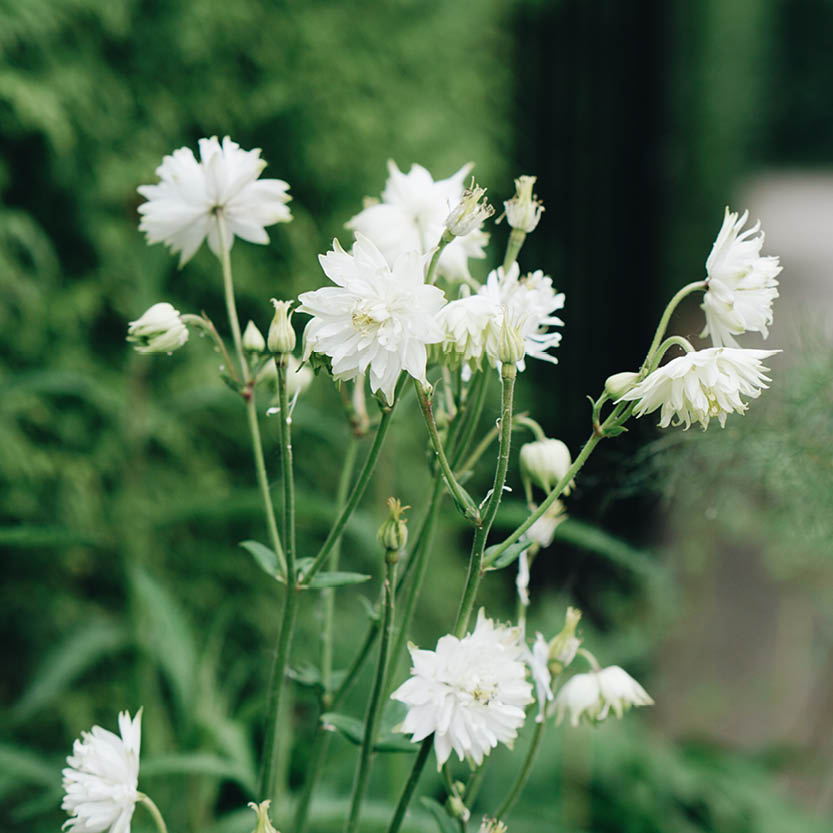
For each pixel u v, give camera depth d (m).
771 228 4.37
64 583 1.37
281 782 0.96
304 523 1.55
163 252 1.22
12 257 1.27
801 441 0.90
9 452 1.24
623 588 2.16
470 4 1.96
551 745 1.26
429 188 0.78
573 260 2.49
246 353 0.74
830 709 1.51
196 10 1.38
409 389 0.77
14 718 1.08
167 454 1.46
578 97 2.51
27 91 1.19
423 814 0.98
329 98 1.59
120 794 0.67
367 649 0.74
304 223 1.56
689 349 0.66
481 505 0.67
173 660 1.05
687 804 1.32
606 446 1.07
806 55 5.21
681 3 2.99
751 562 2.21
